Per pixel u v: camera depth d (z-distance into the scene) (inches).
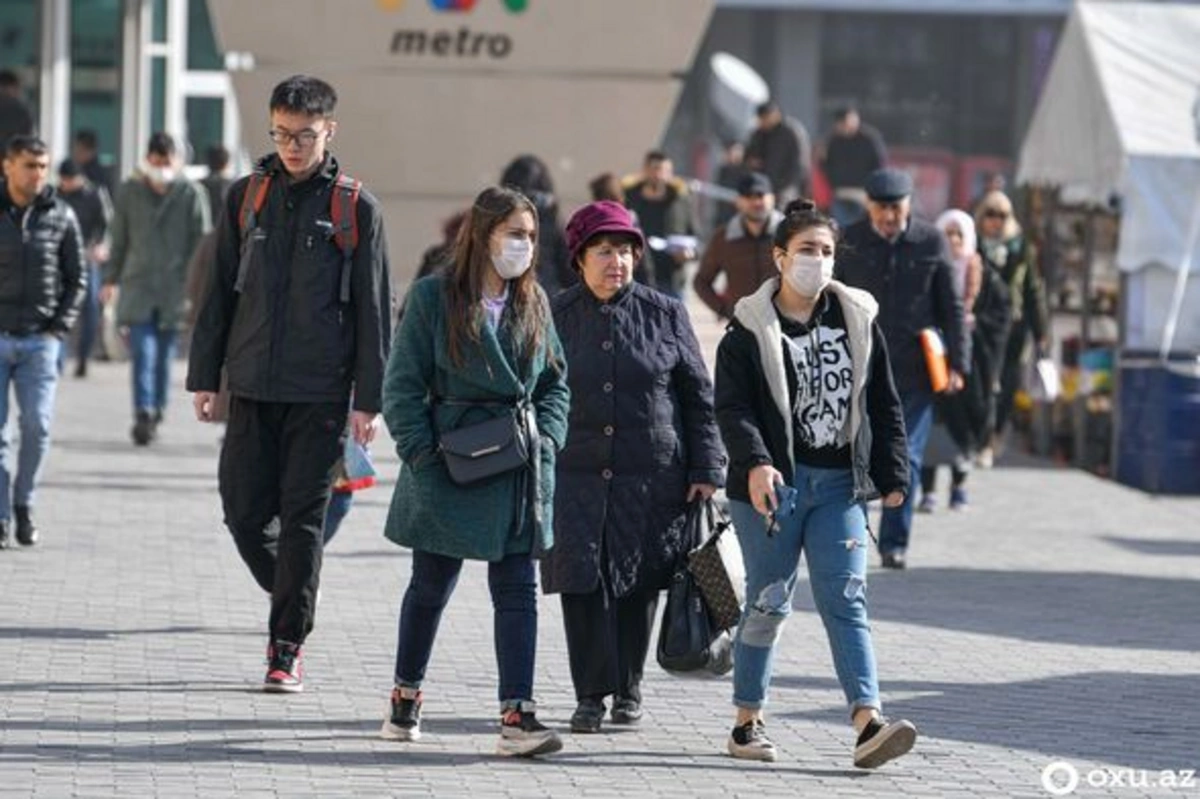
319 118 1072.8
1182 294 2090.3
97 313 2596.0
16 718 1002.1
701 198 4121.6
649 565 1019.9
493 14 2361.0
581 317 1024.2
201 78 3366.1
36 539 1501.0
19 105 2682.1
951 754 995.3
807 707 1094.4
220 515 1654.8
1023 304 2130.9
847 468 959.6
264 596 1337.4
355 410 1075.9
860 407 954.1
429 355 962.7
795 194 2864.2
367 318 1075.9
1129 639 1317.7
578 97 2381.9
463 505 954.1
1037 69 5172.2
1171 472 2066.9
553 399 976.9
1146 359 2102.6
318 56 2351.1
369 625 1264.8
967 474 1870.1
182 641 1196.5
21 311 1464.1
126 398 2422.5
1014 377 2165.4
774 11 5142.7
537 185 1544.0
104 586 1353.3
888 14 5172.2
